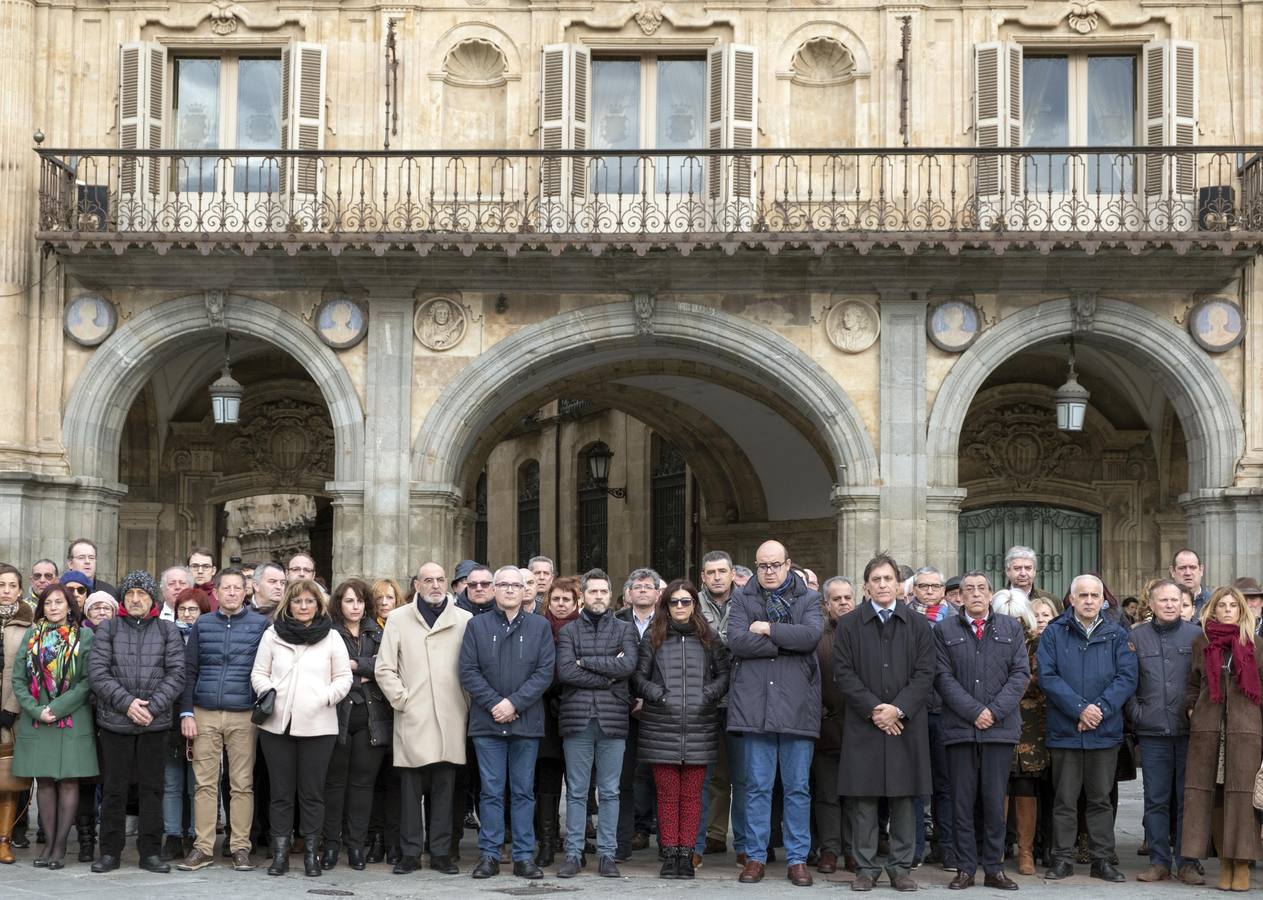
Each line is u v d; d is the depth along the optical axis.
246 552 44.50
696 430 28.62
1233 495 20.92
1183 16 21.86
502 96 22.19
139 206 21.70
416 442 21.48
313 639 12.69
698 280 21.31
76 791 12.94
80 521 21.59
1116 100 22.27
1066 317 21.38
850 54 21.98
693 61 22.45
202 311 21.69
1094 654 12.62
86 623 13.18
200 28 22.36
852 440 21.28
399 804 13.41
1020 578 13.55
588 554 35.44
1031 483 26.19
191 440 26.52
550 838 13.35
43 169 21.16
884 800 13.74
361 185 21.36
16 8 21.70
